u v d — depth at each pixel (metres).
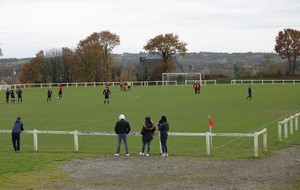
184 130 35.22
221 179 19.52
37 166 22.62
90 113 48.78
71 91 89.62
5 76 170.12
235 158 24.19
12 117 46.41
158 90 89.19
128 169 21.92
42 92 87.38
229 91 82.75
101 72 137.88
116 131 25.41
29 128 37.94
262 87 93.62
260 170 21.16
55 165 22.94
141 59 145.38
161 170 21.58
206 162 23.22
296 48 145.12
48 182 19.56
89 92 86.06
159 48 140.50
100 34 137.88
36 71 139.88
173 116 44.75
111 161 23.89
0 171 21.47
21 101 65.25
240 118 42.62
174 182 19.19
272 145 28.64
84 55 137.88
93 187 18.62
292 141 30.12
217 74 135.50
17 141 27.14
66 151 27.19
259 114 45.72
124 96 73.75
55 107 56.41
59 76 141.00
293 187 17.95
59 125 39.59
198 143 29.75
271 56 141.38
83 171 21.61
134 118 43.62
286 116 43.97
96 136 33.62
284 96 68.62
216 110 49.91
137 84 116.69
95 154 25.88
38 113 49.69
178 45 140.38
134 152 26.67
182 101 62.25
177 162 23.36
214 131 34.69
